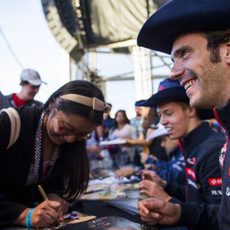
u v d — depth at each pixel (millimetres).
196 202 1234
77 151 1386
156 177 1618
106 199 1575
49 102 1250
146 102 1604
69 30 4805
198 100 865
